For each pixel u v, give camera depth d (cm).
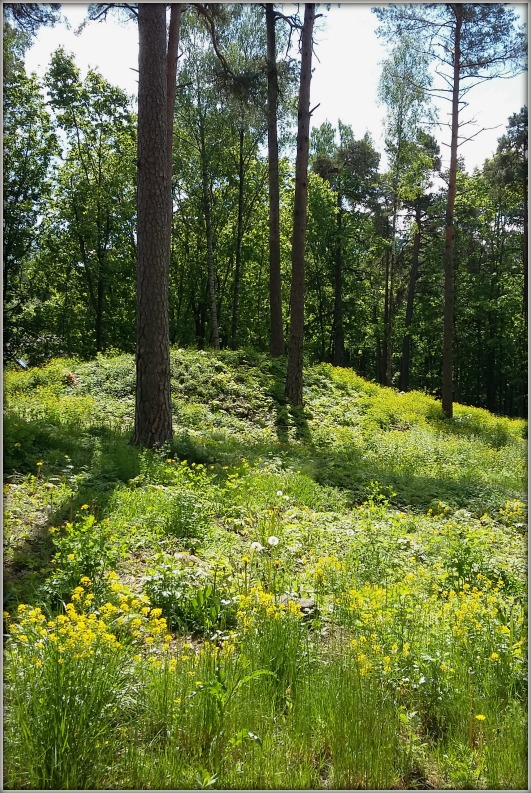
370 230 3594
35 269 3120
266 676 380
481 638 438
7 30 1431
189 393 1559
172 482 802
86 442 967
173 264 3478
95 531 536
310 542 670
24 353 2988
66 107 2898
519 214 3706
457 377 4425
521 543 769
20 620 411
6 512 621
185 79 2498
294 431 1460
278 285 2073
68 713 301
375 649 397
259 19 2383
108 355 1998
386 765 322
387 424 1788
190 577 504
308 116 1633
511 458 1487
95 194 2978
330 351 4275
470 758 333
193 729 327
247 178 3152
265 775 303
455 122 1991
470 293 3769
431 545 703
